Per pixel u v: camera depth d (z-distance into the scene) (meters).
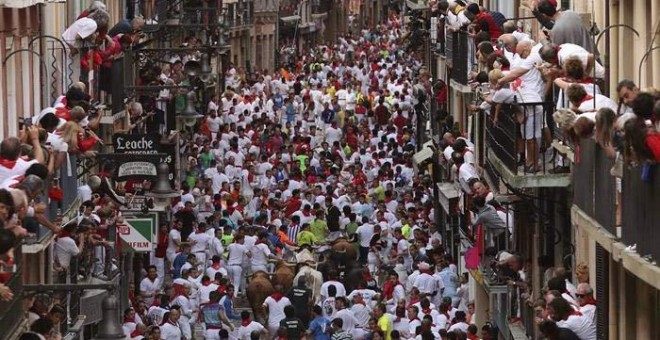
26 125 50.75
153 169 73.81
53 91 66.38
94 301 63.22
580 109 48.59
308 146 115.75
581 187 49.81
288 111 137.62
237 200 98.88
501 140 59.09
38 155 48.12
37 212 46.88
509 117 56.91
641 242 41.50
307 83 157.25
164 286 85.38
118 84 76.56
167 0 107.12
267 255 85.50
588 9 57.38
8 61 58.47
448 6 89.44
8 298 40.53
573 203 52.44
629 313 49.22
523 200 61.25
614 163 44.03
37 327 49.25
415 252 85.25
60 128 53.75
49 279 58.47
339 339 72.19
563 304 49.12
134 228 74.44
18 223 42.72
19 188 42.31
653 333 48.12
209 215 94.00
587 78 50.62
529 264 63.50
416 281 77.44
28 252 50.75
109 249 65.94
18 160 46.22
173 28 104.62
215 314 77.00
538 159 56.16
